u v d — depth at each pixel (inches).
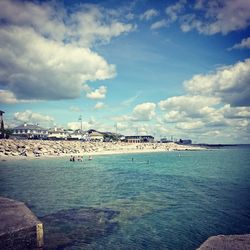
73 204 792.3
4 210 406.9
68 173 1678.2
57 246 457.4
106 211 712.4
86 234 524.1
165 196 944.3
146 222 617.0
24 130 5388.8
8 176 1454.2
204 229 571.2
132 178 1489.9
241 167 2277.3
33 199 858.8
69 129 6599.4
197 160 3299.7
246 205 801.6
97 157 3681.1
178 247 469.7
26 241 335.9
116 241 491.2
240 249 271.0
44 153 3329.2
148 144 7288.4
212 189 1113.4
